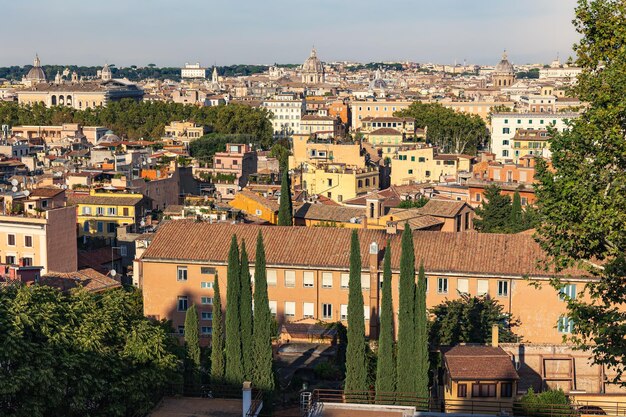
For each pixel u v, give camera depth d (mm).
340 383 115500
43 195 186500
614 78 80312
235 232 149375
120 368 94250
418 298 99312
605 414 88750
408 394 99062
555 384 101875
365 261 139750
